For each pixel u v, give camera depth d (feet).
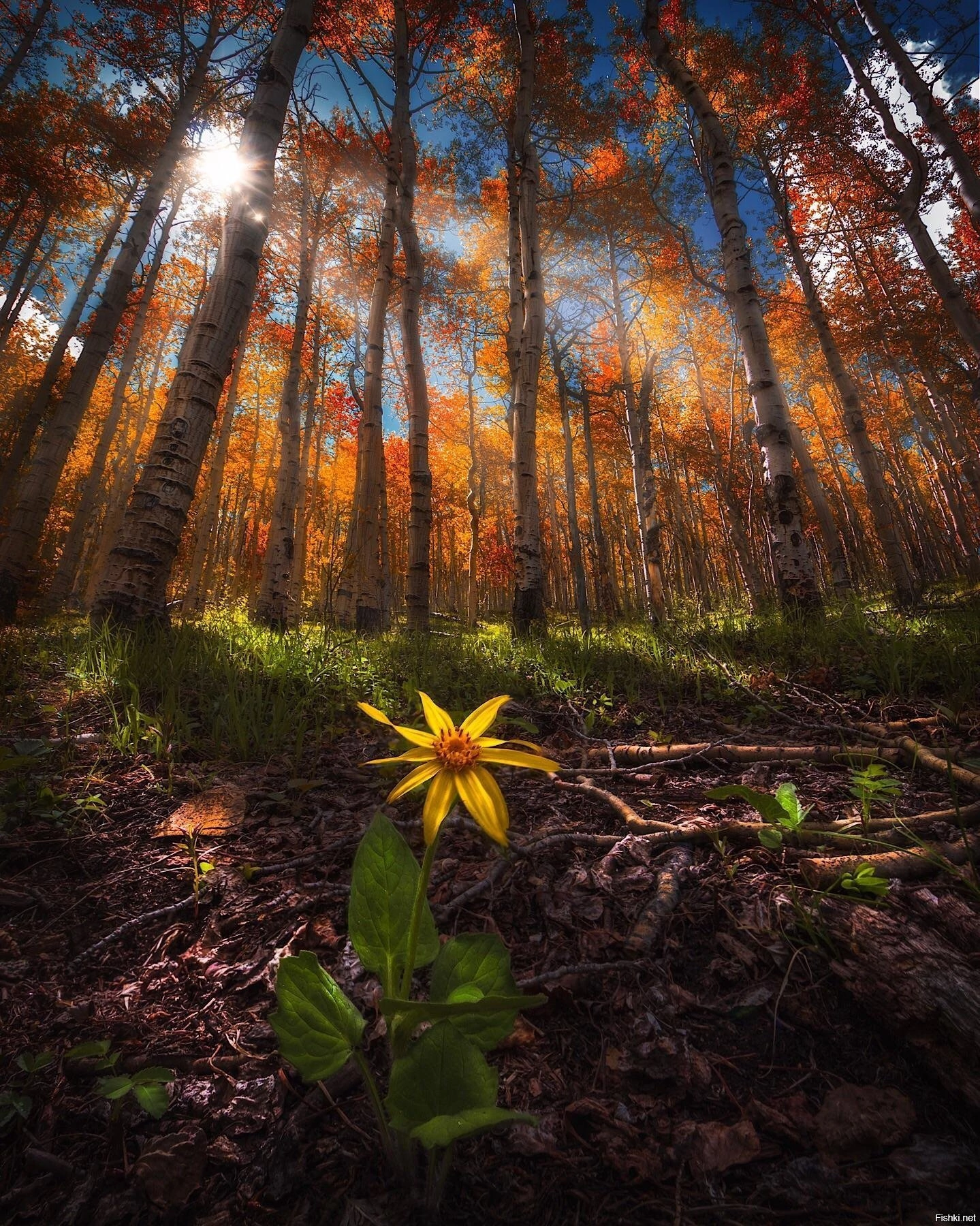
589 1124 3.45
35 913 5.59
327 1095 3.69
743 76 40.47
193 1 37.17
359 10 37.09
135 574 15.05
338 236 51.93
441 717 2.85
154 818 7.41
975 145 34.17
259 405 72.54
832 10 31.27
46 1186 3.20
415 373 29.48
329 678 13.73
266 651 15.26
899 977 3.94
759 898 5.25
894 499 79.25
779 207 40.86
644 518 52.31
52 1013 4.39
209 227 49.65
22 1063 3.77
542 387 61.21
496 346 60.54
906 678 11.92
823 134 37.40
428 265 55.88
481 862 6.27
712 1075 3.72
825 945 4.57
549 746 10.42
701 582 80.53
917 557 74.33
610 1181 3.12
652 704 12.57
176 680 11.48
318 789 8.32
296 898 5.74
